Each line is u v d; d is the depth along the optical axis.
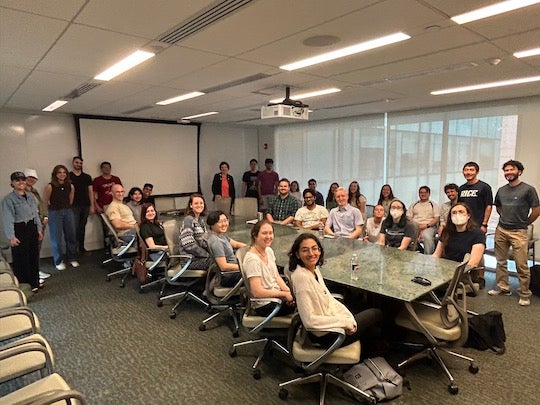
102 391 2.38
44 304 3.93
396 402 2.24
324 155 7.66
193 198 3.89
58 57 2.86
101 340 3.10
